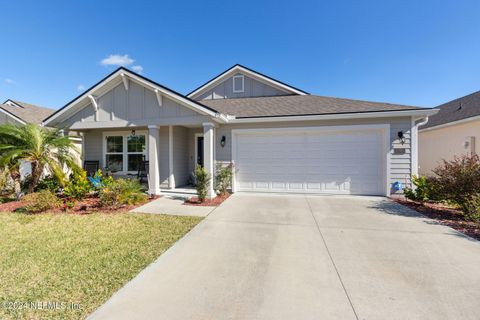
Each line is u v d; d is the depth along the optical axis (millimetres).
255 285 3023
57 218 6082
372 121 8883
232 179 9781
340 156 9273
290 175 9656
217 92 14758
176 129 10898
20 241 4543
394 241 4531
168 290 2908
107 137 11477
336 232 5055
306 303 2656
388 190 8766
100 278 3188
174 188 10641
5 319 2385
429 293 2838
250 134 9875
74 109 9523
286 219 6031
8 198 8578
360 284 3045
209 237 4770
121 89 9203
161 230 5172
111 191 7148
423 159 15531
